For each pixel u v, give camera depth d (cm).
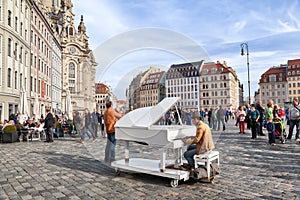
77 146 1072
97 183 501
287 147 912
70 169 625
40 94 3962
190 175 485
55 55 5259
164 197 417
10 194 445
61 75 6072
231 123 2419
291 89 8306
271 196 416
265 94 8781
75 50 6366
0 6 2408
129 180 519
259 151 834
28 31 3192
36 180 530
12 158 789
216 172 499
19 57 2816
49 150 956
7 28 2491
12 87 2612
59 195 436
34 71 3566
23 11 3003
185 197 416
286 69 8575
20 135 1378
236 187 464
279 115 1155
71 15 6725
